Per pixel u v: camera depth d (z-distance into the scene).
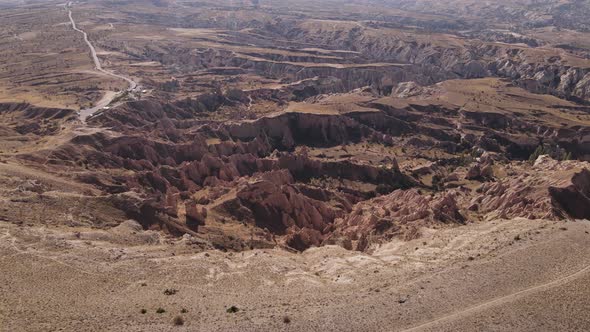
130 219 123.06
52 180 141.62
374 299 78.38
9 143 189.50
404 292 80.12
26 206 112.88
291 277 91.25
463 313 72.75
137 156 192.12
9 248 89.56
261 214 152.88
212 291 83.56
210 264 94.75
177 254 100.88
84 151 178.00
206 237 127.88
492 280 82.00
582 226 100.25
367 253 114.81
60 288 79.81
